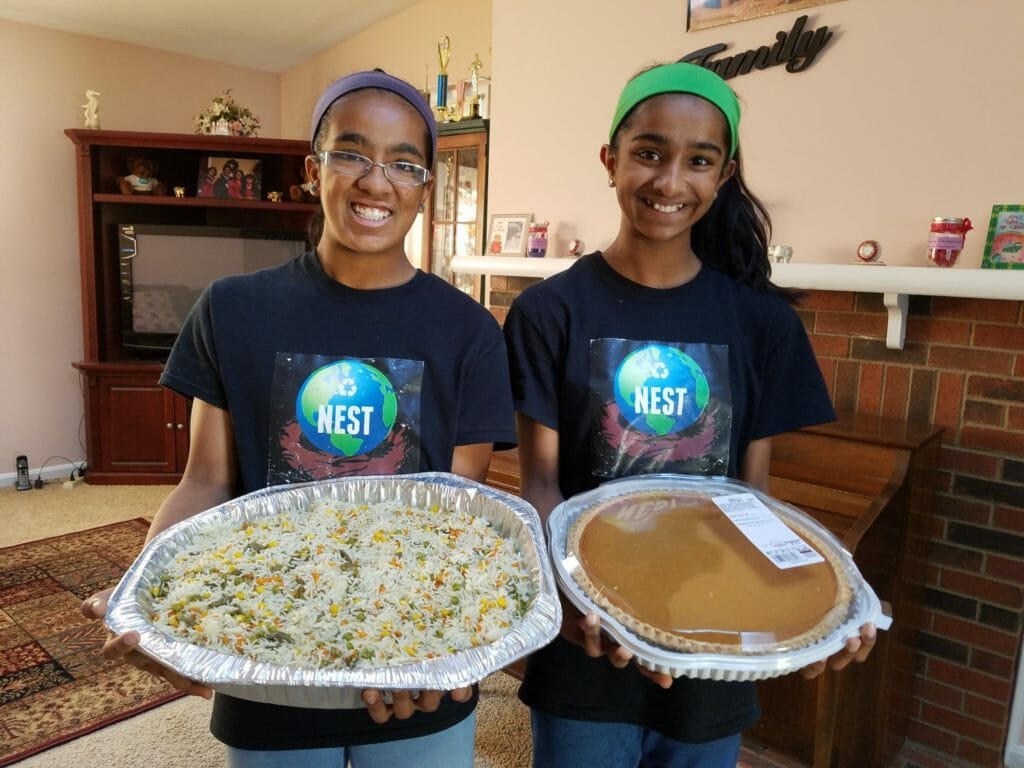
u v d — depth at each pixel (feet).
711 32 7.56
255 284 3.45
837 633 2.74
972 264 6.15
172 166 13.91
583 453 3.73
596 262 3.77
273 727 3.10
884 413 6.72
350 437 3.45
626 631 2.68
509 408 3.59
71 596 9.12
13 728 6.62
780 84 7.09
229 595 2.89
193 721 6.84
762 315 3.76
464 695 2.38
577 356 3.64
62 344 13.83
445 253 11.18
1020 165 5.89
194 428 3.53
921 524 6.16
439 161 11.15
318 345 3.40
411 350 3.45
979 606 6.34
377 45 13.35
